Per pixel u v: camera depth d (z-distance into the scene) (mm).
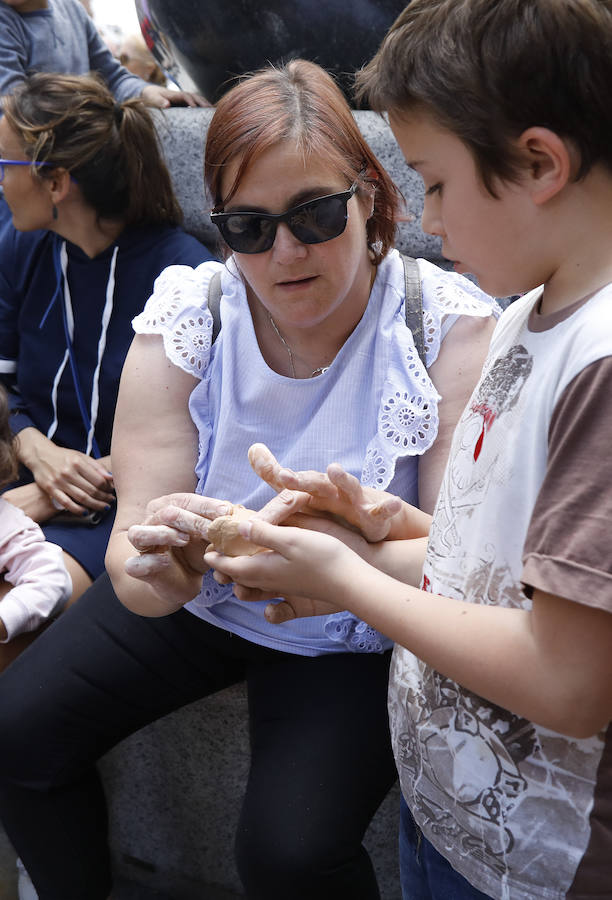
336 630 1469
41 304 2223
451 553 972
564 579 729
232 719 1875
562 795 890
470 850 976
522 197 820
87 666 1637
